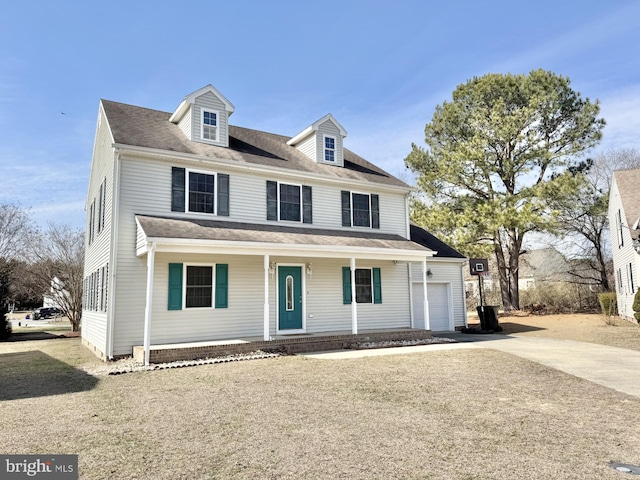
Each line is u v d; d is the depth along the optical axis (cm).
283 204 1428
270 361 1024
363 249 1352
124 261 1130
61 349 1462
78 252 2516
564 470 393
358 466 400
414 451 440
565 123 2277
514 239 2380
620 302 2084
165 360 1017
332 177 1511
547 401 649
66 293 2628
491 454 433
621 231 1945
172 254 1195
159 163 1218
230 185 1333
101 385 781
